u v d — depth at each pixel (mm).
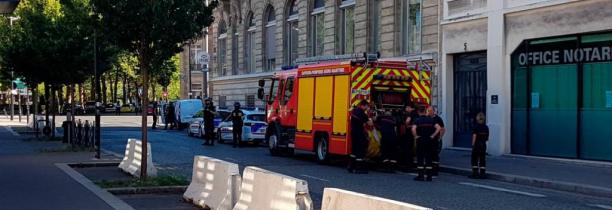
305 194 7805
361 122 17172
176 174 15992
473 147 16453
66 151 22469
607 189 13523
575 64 19016
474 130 16406
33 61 27062
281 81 22516
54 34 27047
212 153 23625
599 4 18062
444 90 23891
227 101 46656
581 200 12914
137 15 13109
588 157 18656
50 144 26250
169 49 13742
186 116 41469
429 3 24953
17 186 13102
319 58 21594
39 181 13898
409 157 17875
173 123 42688
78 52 26516
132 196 12430
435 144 15930
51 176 14812
